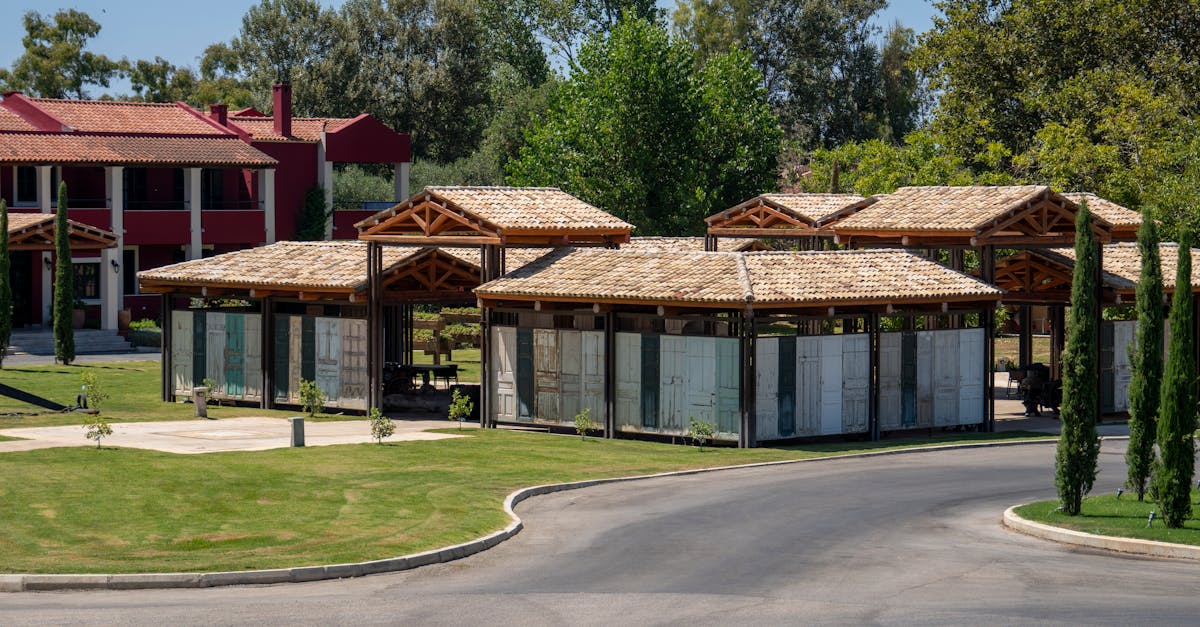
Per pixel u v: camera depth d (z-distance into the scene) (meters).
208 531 22.91
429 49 114.12
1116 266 44.22
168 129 72.44
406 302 42.12
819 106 114.88
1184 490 23.72
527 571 20.75
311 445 33.66
